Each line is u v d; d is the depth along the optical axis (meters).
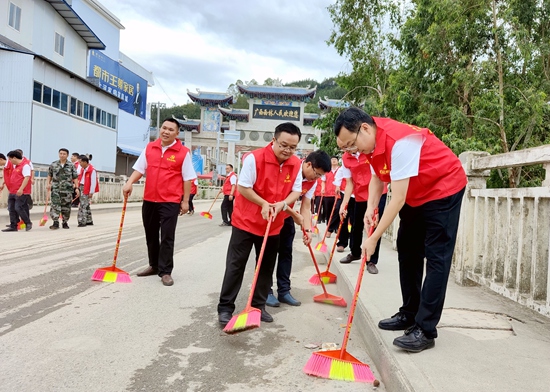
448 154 2.76
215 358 2.93
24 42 19.95
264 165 3.49
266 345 3.21
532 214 3.33
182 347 3.09
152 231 5.14
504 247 3.73
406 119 11.13
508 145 10.34
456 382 2.22
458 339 2.89
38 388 2.41
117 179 22.17
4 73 17.88
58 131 20.25
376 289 4.17
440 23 10.21
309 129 37.75
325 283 5.39
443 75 10.45
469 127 10.30
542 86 10.23
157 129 40.56
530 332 3.04
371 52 15.41
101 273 4.91
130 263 5.97
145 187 5.02
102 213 15.16
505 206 3.71
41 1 20.72
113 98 25.61
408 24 11.12
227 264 3.62
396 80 11.89
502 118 9.45
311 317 3.94
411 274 3.00
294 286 5.23
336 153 15.58
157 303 4.13
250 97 37.66
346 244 6.82
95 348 3.00
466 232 4.42
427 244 2.74
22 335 3.19
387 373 2.57
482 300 3.86
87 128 22.95
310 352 3.10
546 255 3.14
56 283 4.71
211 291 4.65
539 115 9.34
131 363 2.79
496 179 9.93
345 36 15.32
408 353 2.63
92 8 31.08
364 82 15.98
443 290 2.69
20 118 18.00
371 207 3.21
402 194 2.63
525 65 10.23
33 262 5.79
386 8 14.91
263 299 3.76
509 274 3.53
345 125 2.72
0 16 18.69
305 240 4.41
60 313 3.72
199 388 2.49
